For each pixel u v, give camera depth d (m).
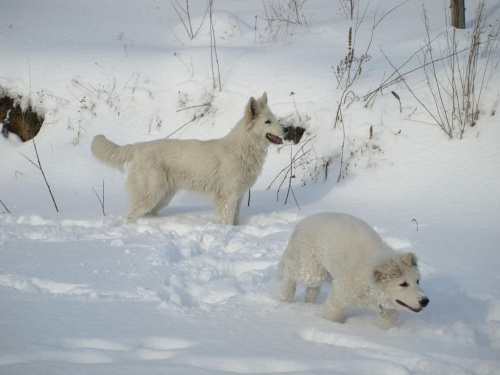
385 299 4.73
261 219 9.85
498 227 8.20
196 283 6.08
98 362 3.85
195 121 13.51
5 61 15.04
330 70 13.56
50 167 12.76
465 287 5.74
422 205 9.70
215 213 10.42
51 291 5.86
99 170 12.62
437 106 11.81
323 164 11.81
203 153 9.57
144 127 13.63
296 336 4.73
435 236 7.79
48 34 16.66
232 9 18.22
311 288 5.71
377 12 16.55
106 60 14.95
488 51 12.75
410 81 12.73
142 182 9.64
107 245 7.71
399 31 15.09
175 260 7.18
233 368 3.86
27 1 19.09
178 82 14.15
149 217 10.05
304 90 13.19
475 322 5.05
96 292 5.61
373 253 4.93
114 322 4.78
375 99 12.45
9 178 12.59
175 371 3.65
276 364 3.92
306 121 12.66
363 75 13.30
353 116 12.24
